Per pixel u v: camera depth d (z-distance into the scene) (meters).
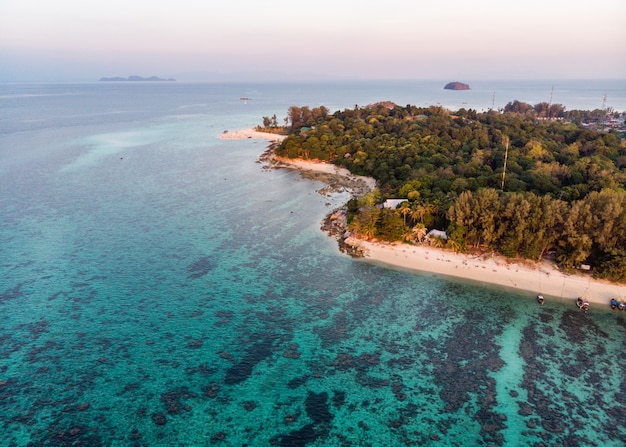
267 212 145.25
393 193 141.50
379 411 62.00
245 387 66.62
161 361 72.25
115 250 114.31
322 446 56.28
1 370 69.06
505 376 68.62
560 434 57.75
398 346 76.31
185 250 114.94
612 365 71.00
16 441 55.88
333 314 86.31
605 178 132.38
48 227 129.50
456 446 56.22
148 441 56.59
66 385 66.25
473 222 107.88
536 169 149.25
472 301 90.50
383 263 107.56
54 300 89.94
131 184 178.75
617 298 89.69
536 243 100.19
